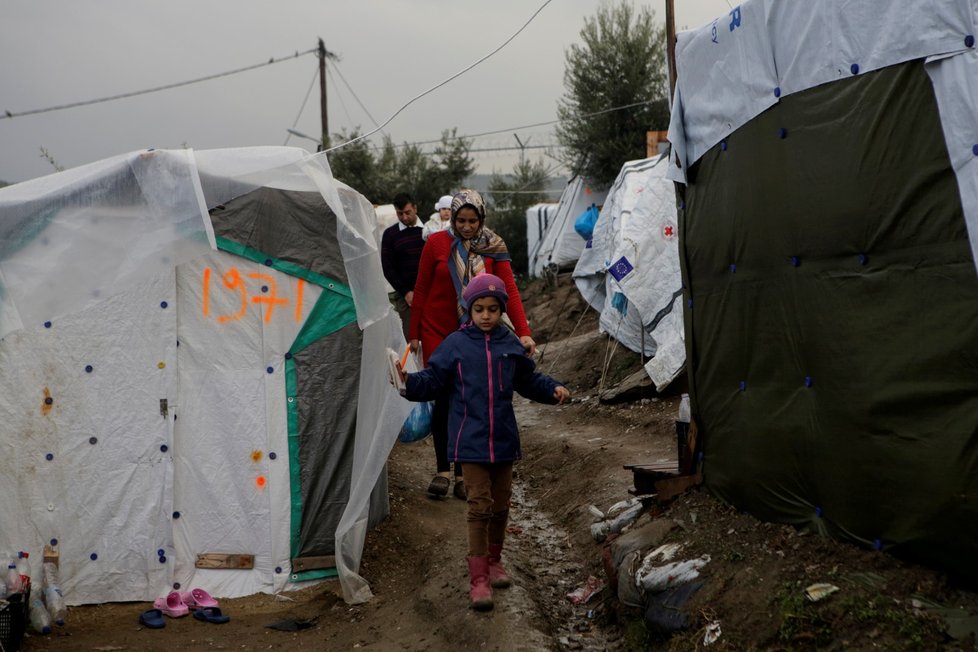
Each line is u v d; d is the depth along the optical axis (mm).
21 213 5270
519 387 4980
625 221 11594
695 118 5055
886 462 3568
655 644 4129
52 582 5273
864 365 3678
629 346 11750
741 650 3549
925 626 3162
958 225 3240
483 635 4410
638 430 8859
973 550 3221
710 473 4953
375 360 5711
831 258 3865
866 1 3592
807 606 3479
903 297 3502
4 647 4492
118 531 5453
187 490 5574
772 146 4250
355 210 5895
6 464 5328
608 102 23312
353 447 5766
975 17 3096
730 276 4695
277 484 5641
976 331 3178
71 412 5414
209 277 5590
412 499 7094
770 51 4227
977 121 3105
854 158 3707
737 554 4078
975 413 3213
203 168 5492
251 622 5125
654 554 4480
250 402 5637
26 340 5367
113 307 5473
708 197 4953
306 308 5727
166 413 5523
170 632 4961
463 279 5863
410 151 31922
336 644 4750
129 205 5371
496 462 4746
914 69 3396
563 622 4844
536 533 6645
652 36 23891
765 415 4359
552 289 21594
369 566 5832
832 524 3887
